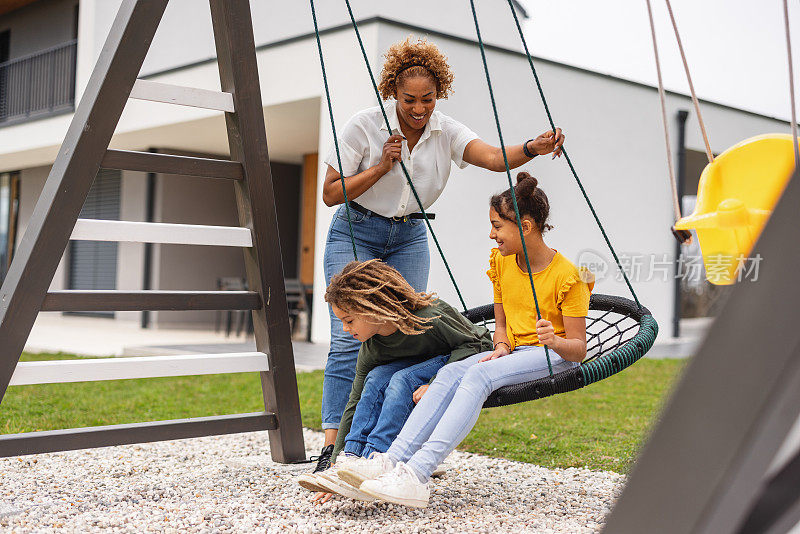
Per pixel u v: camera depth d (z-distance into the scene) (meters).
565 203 8.16
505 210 2.29
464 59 7.20
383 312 2.14
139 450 3.25
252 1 9.88
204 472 2.78
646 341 2.11
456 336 2.30
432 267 6.95
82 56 10.60
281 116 8.29
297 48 7.42
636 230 8.82
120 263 11.67
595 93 8.41
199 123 8.82
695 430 0.71
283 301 2.85
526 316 2.37
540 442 3.49
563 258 2.32
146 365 2.54
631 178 8.78
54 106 12.53
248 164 2.76
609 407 4.62
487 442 3.50
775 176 1.88
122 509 2.22
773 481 0.72
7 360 2.29
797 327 0.66
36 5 13.16
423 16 9.55
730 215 1.59
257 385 5.51
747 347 0.69
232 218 11.66
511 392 2.09
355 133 2.53
